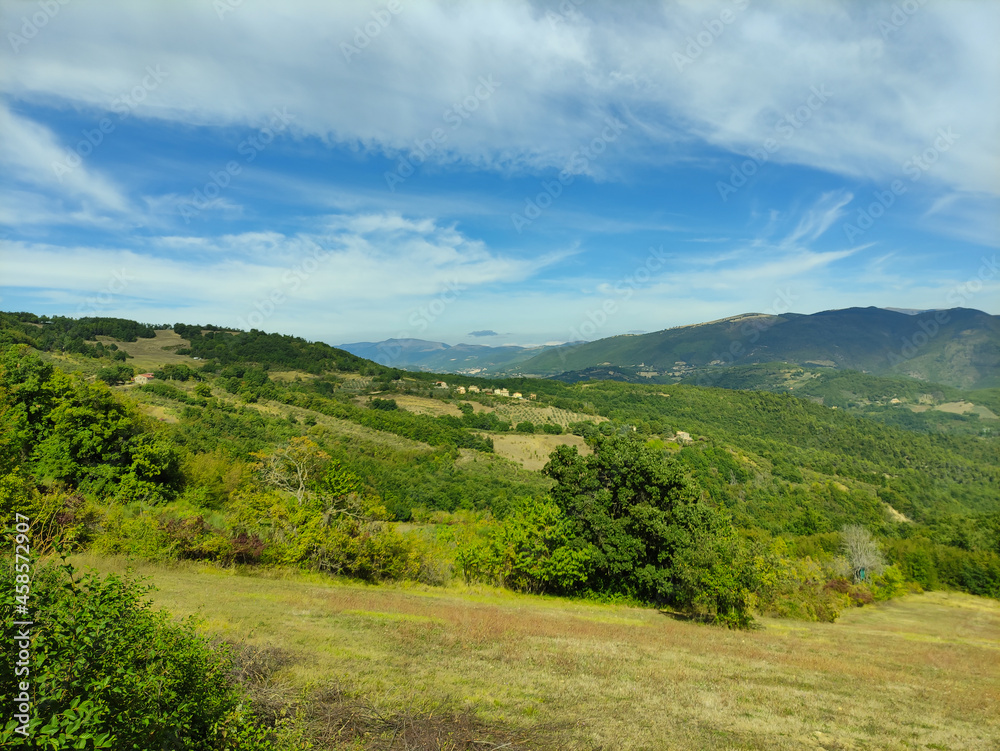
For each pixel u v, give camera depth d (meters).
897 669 15.72
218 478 39.31
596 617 21.64
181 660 5.33
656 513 27.25
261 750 5.40
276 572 21.72
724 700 10.15
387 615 15.59
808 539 58.25
